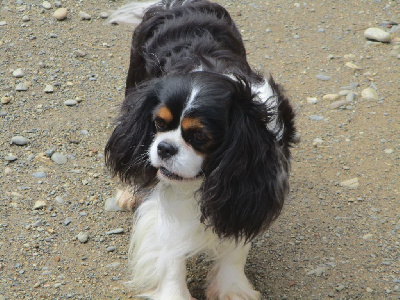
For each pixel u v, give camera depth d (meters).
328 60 6.89
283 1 8.07
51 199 4.92
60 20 7.29
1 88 6.12
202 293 4.28
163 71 3.91
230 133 3.39
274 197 3.59
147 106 3.71
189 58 3.82
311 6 7.95
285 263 4.48
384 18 7.69
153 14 4.83
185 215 3.89
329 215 4.92
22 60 6.57
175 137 3.44
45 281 4.21
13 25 7.12
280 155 3.62
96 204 4.93
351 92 6.34
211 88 3.34
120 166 3.99
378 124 5.93
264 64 6.80
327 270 4.41
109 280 4.27
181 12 4.64
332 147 5.67
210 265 4.50
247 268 4.45
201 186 3.58
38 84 6.24
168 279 4.08
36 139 5.52
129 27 7.22
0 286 4.14
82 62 6.66
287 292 4.25
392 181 5.26
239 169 3.42
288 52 7.04
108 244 4.58
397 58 6.91
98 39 7.07
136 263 4.21
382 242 4.65
